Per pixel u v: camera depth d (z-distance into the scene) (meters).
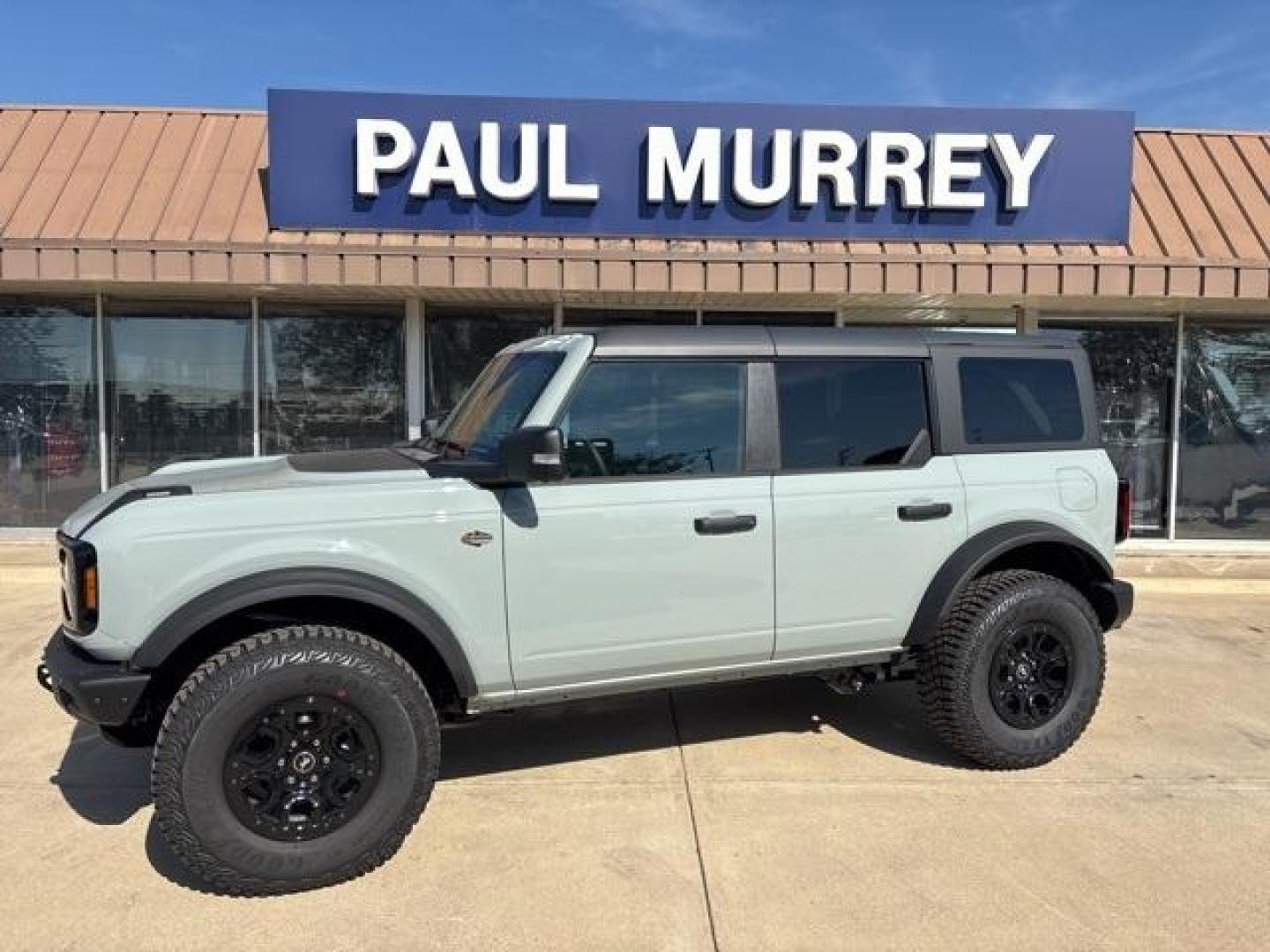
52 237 7.93
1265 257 8.57
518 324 9.48
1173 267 8.45
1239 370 9.87
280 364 9.31
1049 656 4.45
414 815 3.51
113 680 3.31
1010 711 4.38
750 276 8.32
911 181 8.54
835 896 3.33
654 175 8.40
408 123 8.31
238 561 3.39
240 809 3.29
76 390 9.26
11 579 8.00
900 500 4.26
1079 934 3.10
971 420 4.51
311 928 3.14
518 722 5.02
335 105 8.25
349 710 3.39
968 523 4.39
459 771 4.39
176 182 8.59
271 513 3.46
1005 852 3.63
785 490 4.09
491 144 8.34
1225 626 7.14
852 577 4.19
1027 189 8.59
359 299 9.25
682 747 4.69
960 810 3.99
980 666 4.30
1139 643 6.64
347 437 9.40
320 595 3.44
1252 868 3.52
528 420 3.83
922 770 4.41
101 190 8.44
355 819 3.40
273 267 8.04
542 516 3.73
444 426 4.75
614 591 3.84
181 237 8.11
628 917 3.20
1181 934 3.11
